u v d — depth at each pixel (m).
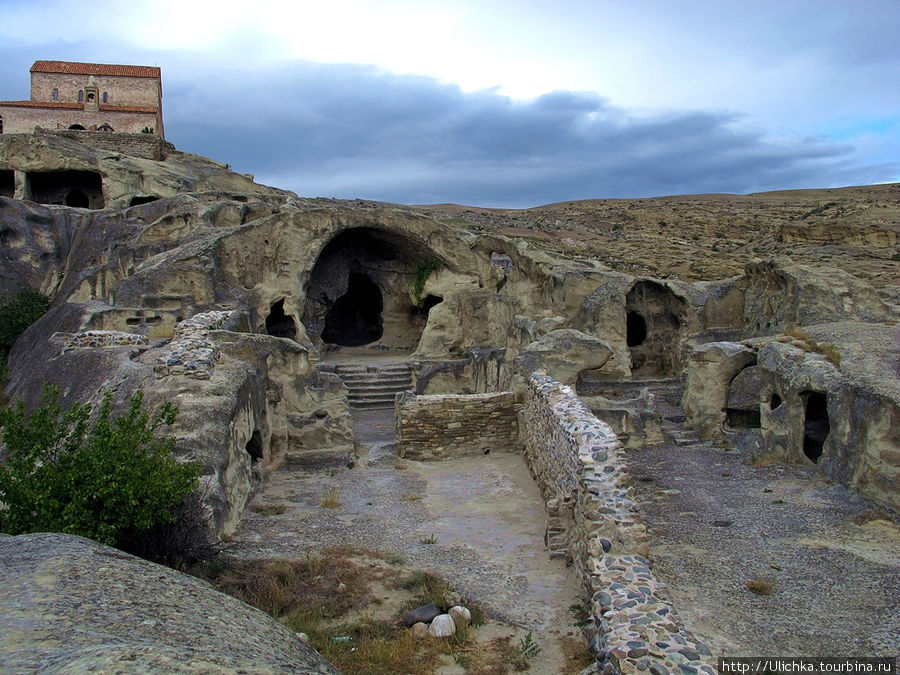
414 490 12.24
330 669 5.05
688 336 21.23
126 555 5.96
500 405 14.62
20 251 28.05
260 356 13.48
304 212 22.64
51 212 29.38
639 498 11.52
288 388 13.89
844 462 11.30
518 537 9.96
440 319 23.59
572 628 7.30
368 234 24.81
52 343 16.20
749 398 16.33
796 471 12.38
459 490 12.26
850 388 11.32
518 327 20.53
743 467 13.07
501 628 7.37
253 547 9.16
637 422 14.87
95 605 4.65
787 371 13.00
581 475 8.38
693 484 12.20
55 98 52.72
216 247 21.22
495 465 13.84
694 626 7.12
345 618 7.47
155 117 50.78
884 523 9.85
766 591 7.85
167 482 7.27
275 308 22.89
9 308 23.98
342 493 11.99
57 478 7.03
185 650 4.10
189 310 19.91
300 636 6.72
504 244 24.17
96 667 3.57
